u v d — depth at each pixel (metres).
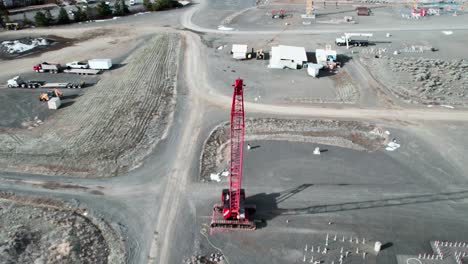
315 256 38.03
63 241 39.03
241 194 43.09
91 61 81.81
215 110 66.12
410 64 83.44
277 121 62.88
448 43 97.44
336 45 96.94
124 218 42.56
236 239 39.97
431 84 74.19
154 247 38.88
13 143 56.34
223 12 129.00
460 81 75.69
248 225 41.28
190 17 122.69
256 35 104.94
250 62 86.94
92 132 59.22
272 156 53.59
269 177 49.34
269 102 69.25
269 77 79.38
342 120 63.25
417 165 51.72
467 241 39.81
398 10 129.38
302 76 80.00
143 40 101.44
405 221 42.31
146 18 121.69
